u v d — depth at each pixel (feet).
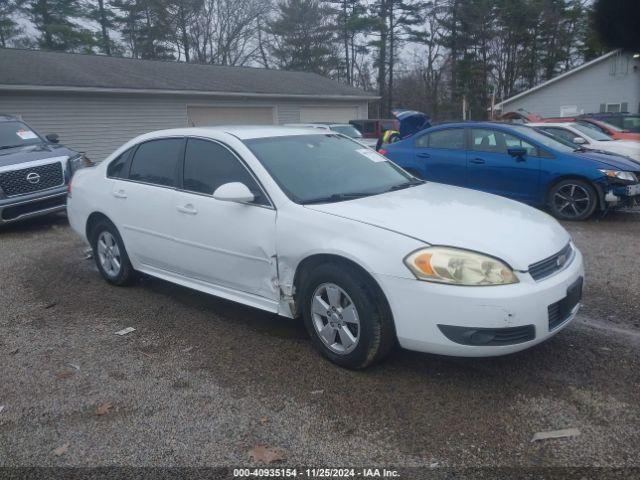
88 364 13.16
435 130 31.55
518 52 139.85
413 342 11.18
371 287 11.61
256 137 15.07
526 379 11.74
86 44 117.80
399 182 15.52
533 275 11.17
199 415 10.85
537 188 28.19
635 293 16.81
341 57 143.43
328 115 81.56
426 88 146.51
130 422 10.71
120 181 17.56
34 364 13.26
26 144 32.22
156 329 15.08
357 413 10.69
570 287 11.71
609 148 38.17
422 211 12.60
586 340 13.57
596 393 11.13
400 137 44.45
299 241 12.52
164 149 16.47
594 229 25.75
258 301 14.01
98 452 9.84
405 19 140.67
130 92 57.36
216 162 14.92
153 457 9.64
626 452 9.31
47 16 116.06
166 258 16.11
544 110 103.96
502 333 10.69
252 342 14.02
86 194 18.75
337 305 12.21
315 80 86.74
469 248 10.98
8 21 114.32
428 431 10.05
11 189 27.89
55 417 10.98
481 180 29.71
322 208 12.75
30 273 20.86
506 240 11.42
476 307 10.56
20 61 58.70
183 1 123.54
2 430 10.61
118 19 124.26
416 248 11.09
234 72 78.79
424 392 11.34
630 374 11.85
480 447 9.57
